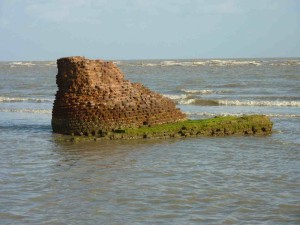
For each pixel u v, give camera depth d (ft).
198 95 365.61
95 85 168.14
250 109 269.23
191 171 113.50
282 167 117.80
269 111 256.52
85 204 88.12
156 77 613.52
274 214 82.33
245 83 473.26
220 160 126.72
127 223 78.23
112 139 160.04
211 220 79.30
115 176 108.78
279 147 145.69
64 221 79.41
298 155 133.08
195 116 233.96
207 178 106.52
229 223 77.97
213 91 392.27
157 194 94.02
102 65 171.94
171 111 175.52
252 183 102.22
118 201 89.76
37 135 172.24
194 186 99.81
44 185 101.14
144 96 171.94
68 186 100.32
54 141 158.51
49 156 133.49
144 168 116.88
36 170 115.55
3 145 152.56
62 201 89.97
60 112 172.86
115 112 165.37
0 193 95.30
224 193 94.63
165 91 405.80
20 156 133.90
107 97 166.71
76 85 169.48
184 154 134.72
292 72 653.71
